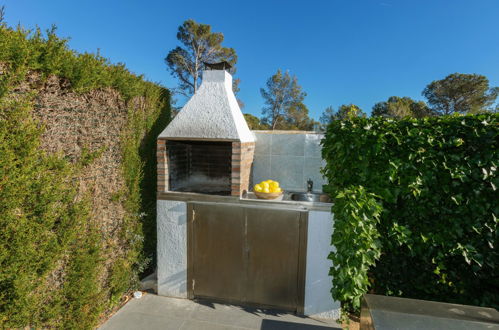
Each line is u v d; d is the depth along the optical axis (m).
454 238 3.08
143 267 4.35
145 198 4.29
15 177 2.07
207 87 4.09
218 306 3.91
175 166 4.49
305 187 4.81
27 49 2.11
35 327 2.45
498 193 2.85
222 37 22.83
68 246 2.78
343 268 3.04
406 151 3.09
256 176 4.93
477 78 26.52
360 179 3.35
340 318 3.57
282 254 3.74
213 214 3.90
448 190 3.01
